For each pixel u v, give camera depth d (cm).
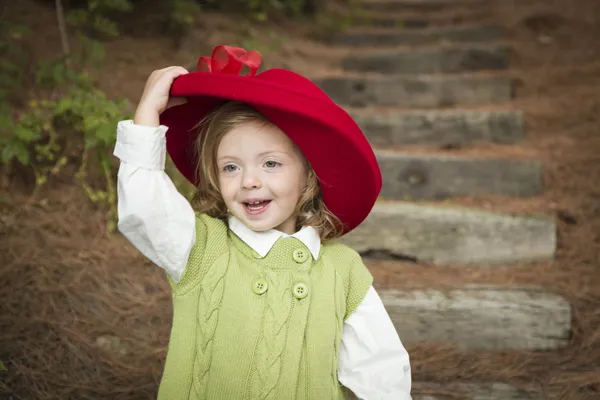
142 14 492
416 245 300
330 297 160
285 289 156
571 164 349
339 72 493
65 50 358
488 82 438
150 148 146
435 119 390
